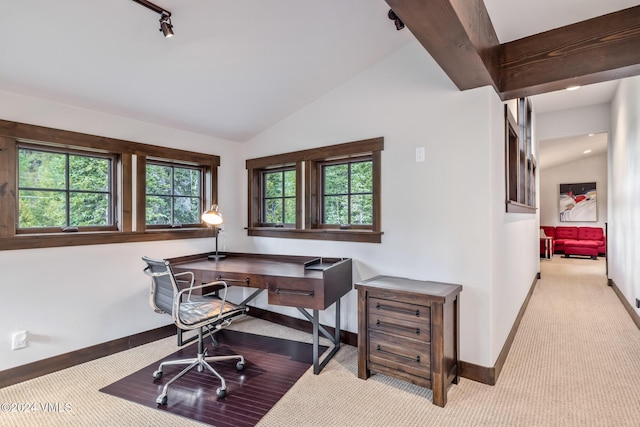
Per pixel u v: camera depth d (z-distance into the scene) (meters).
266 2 1.91
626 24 1.87
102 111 2.69
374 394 2.13
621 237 4.29
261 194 3.85
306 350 2.83
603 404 1.97
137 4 1.75
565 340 3.00
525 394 2.10
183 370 2.38
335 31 2.30
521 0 1.82
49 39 1.89
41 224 2.49
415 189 2.59
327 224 3.31
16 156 2.30
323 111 3.15
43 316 2.39
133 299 2.90
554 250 8.88
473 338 2.30
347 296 2.99
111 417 1.89
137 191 2.94
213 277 2.75
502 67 2.29
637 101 3.43
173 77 2.46
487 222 2.26
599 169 8.62
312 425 1.82
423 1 1.30
